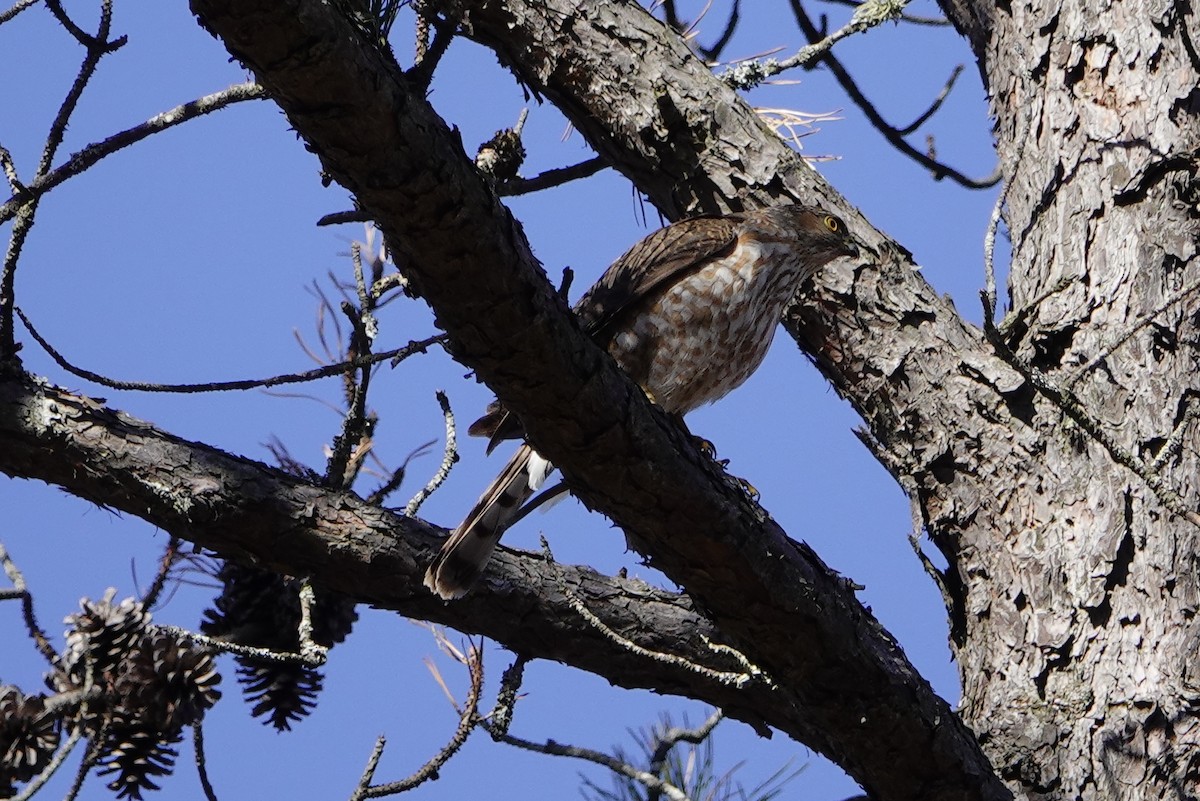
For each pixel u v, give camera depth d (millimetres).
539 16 12422
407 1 8523
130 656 8719
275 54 6473
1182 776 9750
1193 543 10359
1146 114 11719
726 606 8930
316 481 10102
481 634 10383
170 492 9516
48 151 8773
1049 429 11047
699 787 11234
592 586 10508
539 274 7793
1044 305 11562
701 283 11664
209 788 8797
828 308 11898
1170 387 10891
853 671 9062
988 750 10164
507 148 11711
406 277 7727
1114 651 10227
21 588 8828
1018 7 12664
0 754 8500
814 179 12297
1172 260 11273
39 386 9602
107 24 8641
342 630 11039
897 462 11531
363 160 6953
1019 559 10781
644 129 12406
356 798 9188
